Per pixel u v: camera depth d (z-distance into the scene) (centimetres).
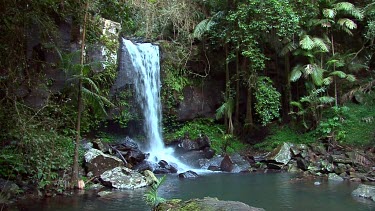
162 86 1446
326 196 827
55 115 977
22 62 814
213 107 1548
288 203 766
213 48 1505
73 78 889
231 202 467
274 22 1321
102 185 927
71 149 979
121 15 1123
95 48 1139
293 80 1387
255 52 1353
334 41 1591
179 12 1514
